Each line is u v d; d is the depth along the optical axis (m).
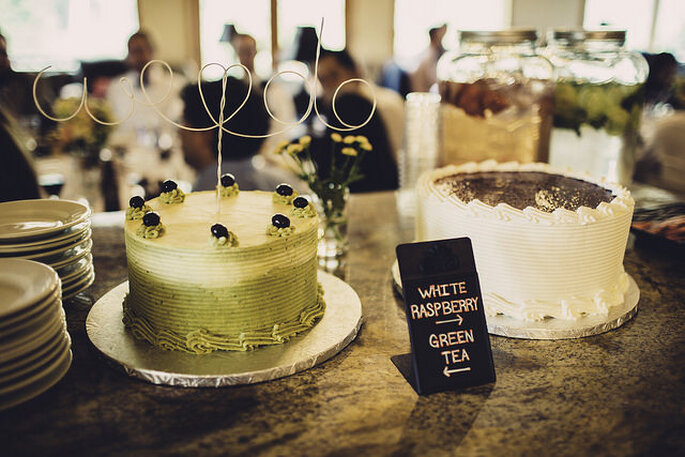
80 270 0.83
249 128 1.76
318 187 1.00
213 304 0.72
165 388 0.69
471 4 4.34
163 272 0.72
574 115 1.21
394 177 1.66
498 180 0.97
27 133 2.06
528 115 1.17
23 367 0.64
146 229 0.73
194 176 2.01
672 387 0.70
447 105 1.21
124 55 3.76
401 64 3.85
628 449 0.61
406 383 0.70
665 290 0.93
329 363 0.74
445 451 0.61
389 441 0.62
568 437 0.62
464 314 0.71
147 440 0.61
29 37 3.61
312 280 0.79
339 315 0.81
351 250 1.07
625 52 1.20
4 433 0.62
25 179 1.17
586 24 4.41
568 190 0.92
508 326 0.79
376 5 4.12
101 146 1.90
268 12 3.91
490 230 0.79
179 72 3.30
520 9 4.31
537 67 1.16
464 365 0.70
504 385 0.70
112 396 0.67
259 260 0.71
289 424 0.64
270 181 1.75
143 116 2.29
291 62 2.97
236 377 0.69
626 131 1.21
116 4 3.67
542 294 0.81
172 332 0.74
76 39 3.68
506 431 0.63
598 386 0.70
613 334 0.80
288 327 0.75
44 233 0.78
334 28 4.09
